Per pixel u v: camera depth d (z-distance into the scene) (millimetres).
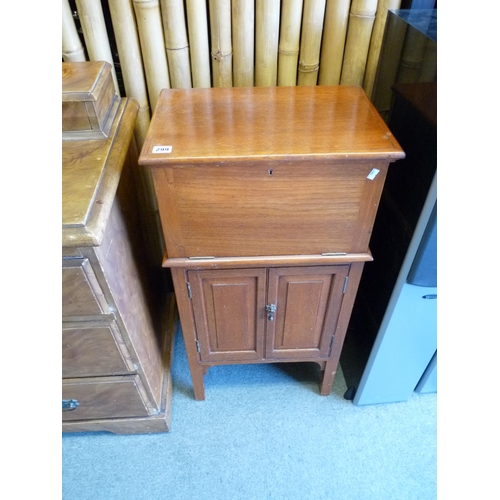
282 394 1252
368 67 1079
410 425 1180
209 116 804
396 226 907
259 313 981
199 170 706
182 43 1015
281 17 990
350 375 1281
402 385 1159
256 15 979
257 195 748
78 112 828
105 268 751
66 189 721
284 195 750
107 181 761
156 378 1115
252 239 819
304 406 1222
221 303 957
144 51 1019
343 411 1210
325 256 849
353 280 908
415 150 802
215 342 1057
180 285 905
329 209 775
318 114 811
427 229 763
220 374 1309
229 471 1081
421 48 777
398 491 1043
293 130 753
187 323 995
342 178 729
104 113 878
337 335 1041
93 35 986
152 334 1123
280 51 1037
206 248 831
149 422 1121
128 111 969
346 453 1115
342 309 976
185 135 741
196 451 1122
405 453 1117
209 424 1180
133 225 1029
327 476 1069
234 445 1133
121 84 1102
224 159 678
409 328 978
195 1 952
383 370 1096
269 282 911
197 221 785
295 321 1007
